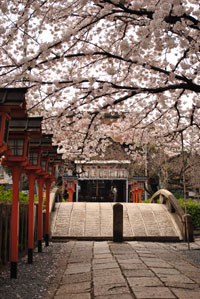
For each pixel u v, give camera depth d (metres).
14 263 5.32
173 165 22.28
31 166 6.92
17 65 5.48
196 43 5.22
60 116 7.30
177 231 12.20
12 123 5.39
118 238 10.60
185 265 6.38
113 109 8.00
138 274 5.24
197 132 10.58
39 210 8.36
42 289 4.59
